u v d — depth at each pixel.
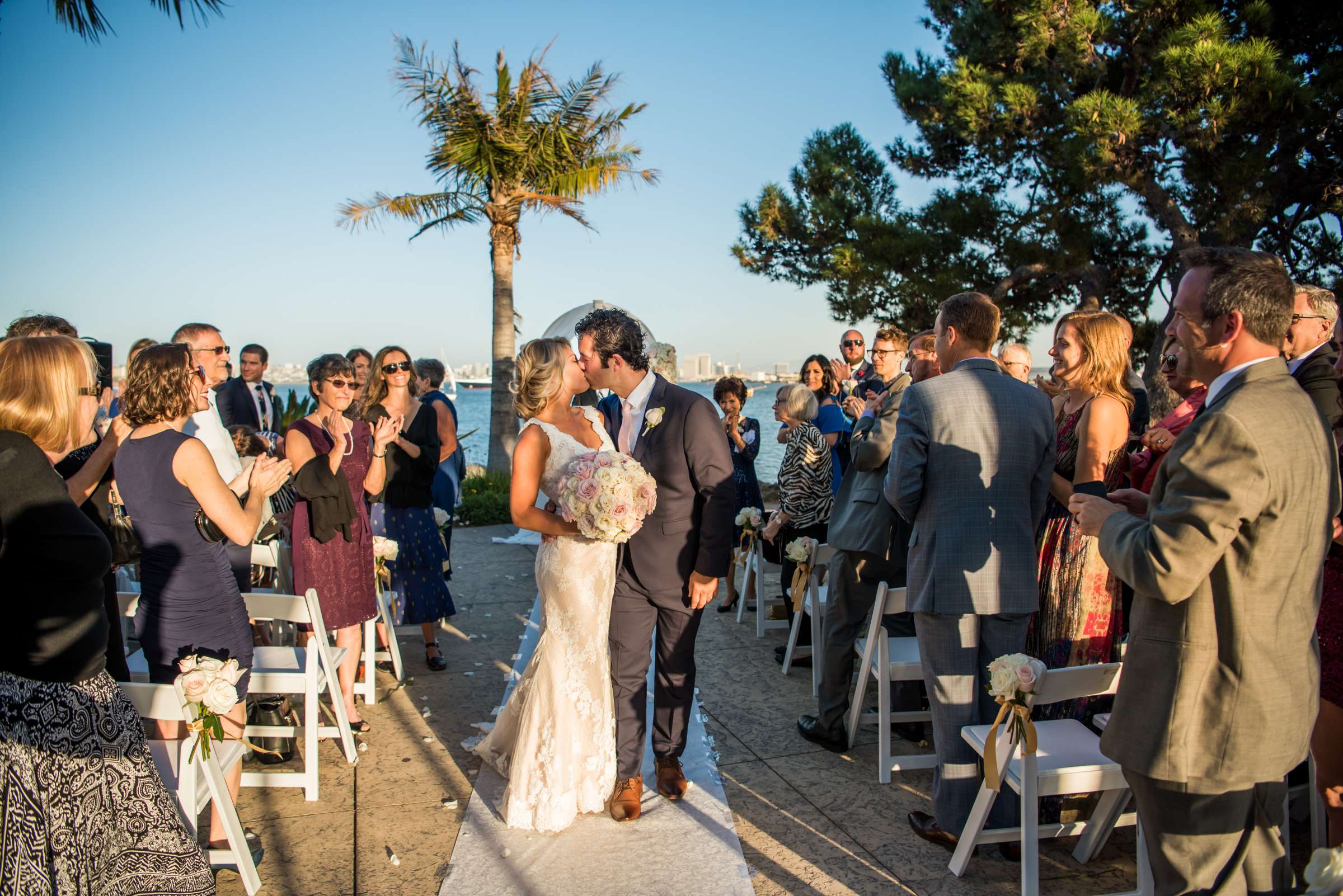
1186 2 10.62
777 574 7.45
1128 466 3.48
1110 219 13.85
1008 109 12.04
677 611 3.38
